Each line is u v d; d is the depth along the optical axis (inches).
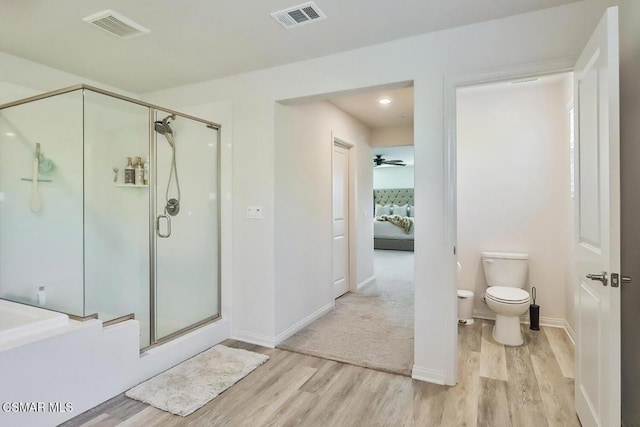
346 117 181.8
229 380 95.2
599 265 62.9
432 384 93.7
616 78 56.7
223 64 116.2
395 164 408.5
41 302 111.5
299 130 136.6
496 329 123.8
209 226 127.7
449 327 93.0
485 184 147.1
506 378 96.7
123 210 125.9
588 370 70.9
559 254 136.4
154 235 122.6
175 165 126.2
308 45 102.6
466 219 149.9
